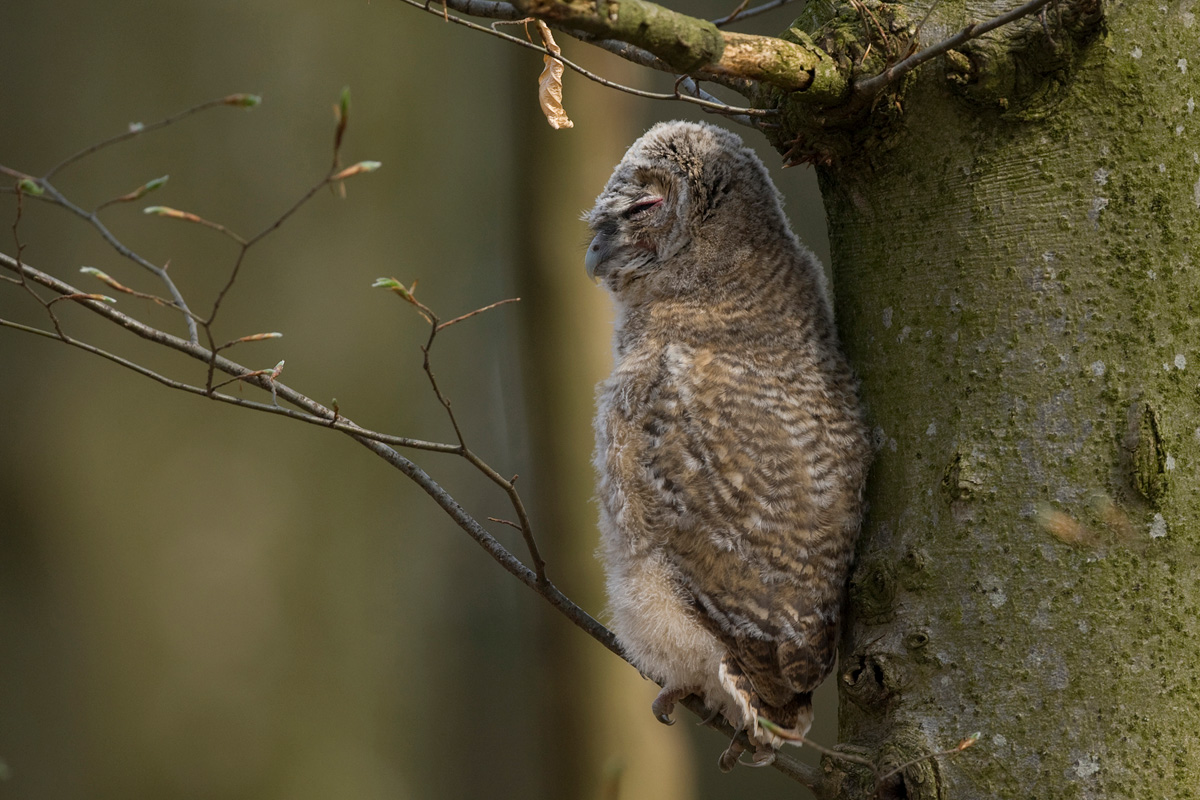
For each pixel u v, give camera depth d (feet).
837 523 16.51
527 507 45.52
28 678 36.88
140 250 36.96
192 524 37.93
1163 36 14.28
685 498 17.79
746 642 17.19
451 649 55.06
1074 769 13.80
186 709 37.70
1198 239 14.26
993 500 14.44
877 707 15.05
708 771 58.13
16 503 36.86
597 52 39.91
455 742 57.72
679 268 20.03
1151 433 13.87
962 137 14.87
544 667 41.11
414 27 42.80
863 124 15.29
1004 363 14.55
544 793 41.27
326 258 39.86
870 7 14.96
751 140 54.44
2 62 36.63
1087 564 13.99
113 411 37.11
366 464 41.09
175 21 37.83
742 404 17.69
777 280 19.38
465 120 47.44
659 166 20.98
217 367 14.83
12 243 36.32
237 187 38.34
